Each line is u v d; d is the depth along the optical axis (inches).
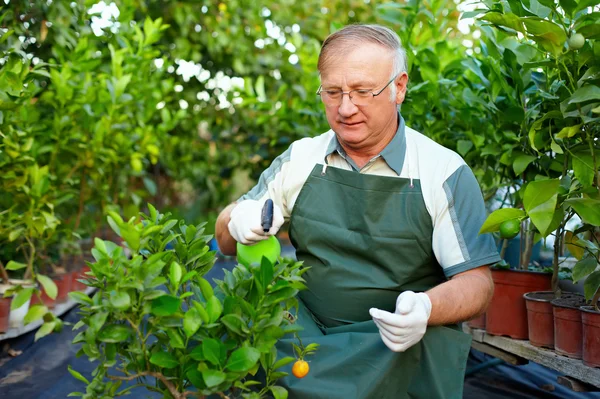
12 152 109.7
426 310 59.1
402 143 71.7
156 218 58.8
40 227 116.1
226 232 75.0
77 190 153.1
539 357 87.9
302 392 62.8
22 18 138.6
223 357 50.3
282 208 76.6
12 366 109.1
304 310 72.9
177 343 51.1
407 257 70.5
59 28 139.6
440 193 69.4
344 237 71.6
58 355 116.0
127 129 152.6
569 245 85.5
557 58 71.7
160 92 180.9
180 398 53.2
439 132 112.6
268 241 66.6
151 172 269.7
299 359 58.5
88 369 109.9
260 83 167.0
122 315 49.8
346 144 71.9
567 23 79.6
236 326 51.2
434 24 117.4
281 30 235.8
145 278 50.4
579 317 82.4
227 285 55.2
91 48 151.7
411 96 111.0
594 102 71.6
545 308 88.8
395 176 71.1
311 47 185.6
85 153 138.3
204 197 257.4
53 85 133.2
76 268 152.9
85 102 133.3
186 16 215.2
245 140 225.3
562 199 72.4
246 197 77.4
